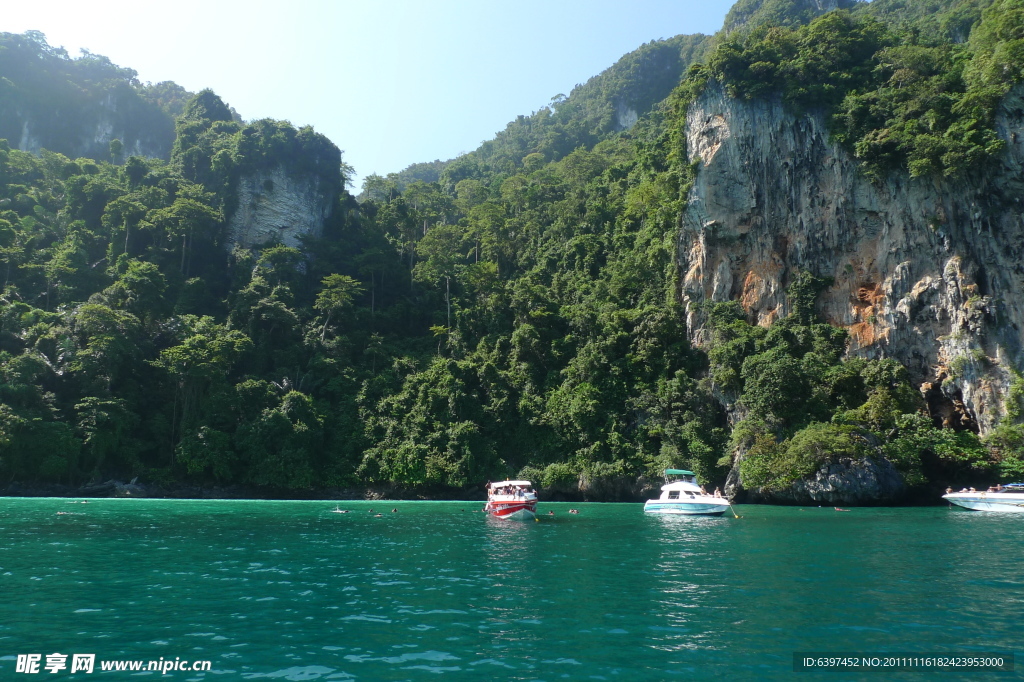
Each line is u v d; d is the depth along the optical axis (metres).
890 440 54.84
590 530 35.78
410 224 106.06
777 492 54.09
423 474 64.06
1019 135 58.72
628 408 66.31
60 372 63.28
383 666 12.77
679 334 70.75
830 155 67.62
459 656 13.36
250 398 67.50
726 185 71.44
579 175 116.00
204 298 83.62
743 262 70.25
